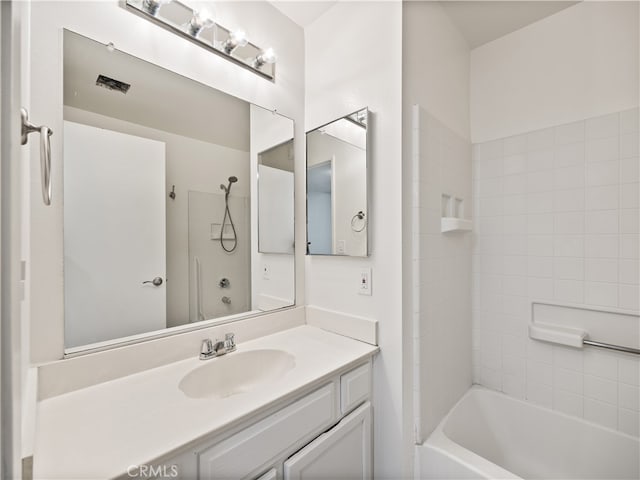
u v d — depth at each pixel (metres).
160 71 1.12
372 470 1.28
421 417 1.28
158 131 1.12
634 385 1.35
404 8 1.25
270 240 1.49
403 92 1.24
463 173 1.74
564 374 1.54
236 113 1.36
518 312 1.69
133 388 0.90
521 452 1.60
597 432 1.41
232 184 1.35
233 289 1.35
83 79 0.94
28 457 0.51
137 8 1.03
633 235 1.36
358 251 1.35
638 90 1.35
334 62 1.50
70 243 0.91
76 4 0.92
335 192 1.45
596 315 1.46
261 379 1.20
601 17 1.45
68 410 0.78
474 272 1.86
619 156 1.39
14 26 0.37
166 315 1.13
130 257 1.04
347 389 1.12
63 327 0.88
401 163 1.22
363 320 1.33
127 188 1.04
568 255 1.53
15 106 0.38
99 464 0.59
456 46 1.70
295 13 1.55
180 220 1.18
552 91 1.59
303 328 1.53
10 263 0.34
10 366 0.34
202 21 1.11
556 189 1.57
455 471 1.17
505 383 1.73
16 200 0.39
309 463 0.94
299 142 1.62
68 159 0.91
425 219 1.33
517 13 1.58
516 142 1.70
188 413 0.77
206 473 0.71
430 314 1.37
